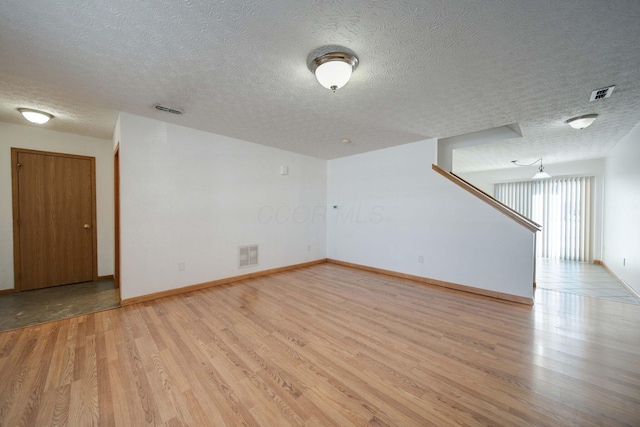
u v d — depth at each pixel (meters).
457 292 3.50
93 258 4.01
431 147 3.91
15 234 3.43
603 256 5.48
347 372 1.76
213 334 2.28
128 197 2.97
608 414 1.39
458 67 1.95
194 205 3.51
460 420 1.36
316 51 1.77
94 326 2.43
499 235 3.29
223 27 1.53
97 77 2.12
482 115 2.94
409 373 1.75
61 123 3.32
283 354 1.97
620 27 1.49
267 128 3.45
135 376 1.71
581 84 2.20
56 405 1.46
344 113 2.89
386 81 2.16
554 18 1.43
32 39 1.63
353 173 5.01
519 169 6.77
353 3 1.34
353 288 3.64
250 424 1.34
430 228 3.91
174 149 3.31
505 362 1.88
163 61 1.89
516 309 2.90
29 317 2.62
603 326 2.47
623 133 3.72
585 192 5.91
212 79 2.15
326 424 1.34
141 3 1.34
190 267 3.48
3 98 2.54
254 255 4.22
